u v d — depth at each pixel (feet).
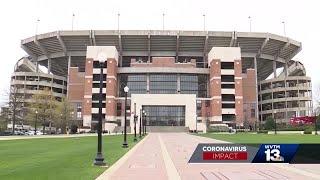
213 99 431.84
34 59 489.26
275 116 438.81
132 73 452.35
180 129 408.26
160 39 438.81
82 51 458.09
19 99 304.71
